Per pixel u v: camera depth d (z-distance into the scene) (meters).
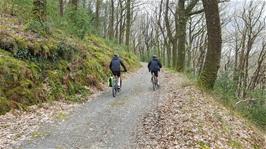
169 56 45.28
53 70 15.24
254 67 40.56
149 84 20.33
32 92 12.98
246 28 38.59
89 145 9.14
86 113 12.67
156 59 17.98
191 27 47.69
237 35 43.41
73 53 17.69
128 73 27.31
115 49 35.38
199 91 15.49
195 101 13.64
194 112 11.99
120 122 11.44
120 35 53.31
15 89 12.35
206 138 9.69
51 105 13.24
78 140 9.52
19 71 13.01
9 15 18.50
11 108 11.55
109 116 12.23
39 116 11.76
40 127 10.58
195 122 10.79
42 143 9.18
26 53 14.24
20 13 19.22
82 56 18.84
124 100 15.19
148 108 13.47
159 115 12.11
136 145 9.17
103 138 9.75
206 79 16.34
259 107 19.69
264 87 26.84
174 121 11.04
